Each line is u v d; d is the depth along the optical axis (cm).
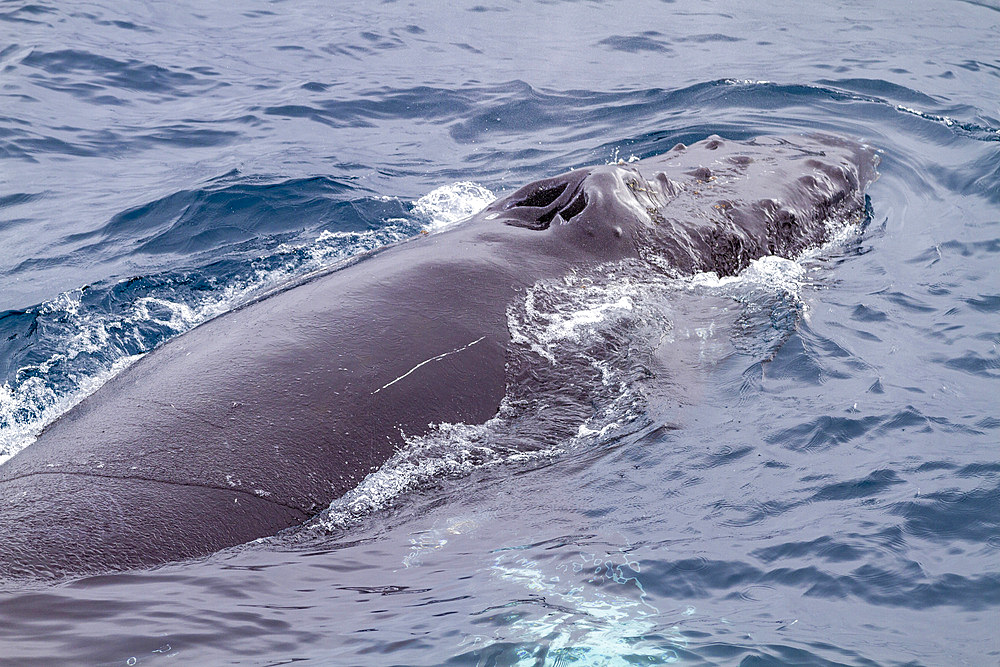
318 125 6919
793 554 2320
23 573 2053
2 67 7800
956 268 4206
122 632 1883
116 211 5384
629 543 2369
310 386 2684
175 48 8794
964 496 2559
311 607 2056
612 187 3712
